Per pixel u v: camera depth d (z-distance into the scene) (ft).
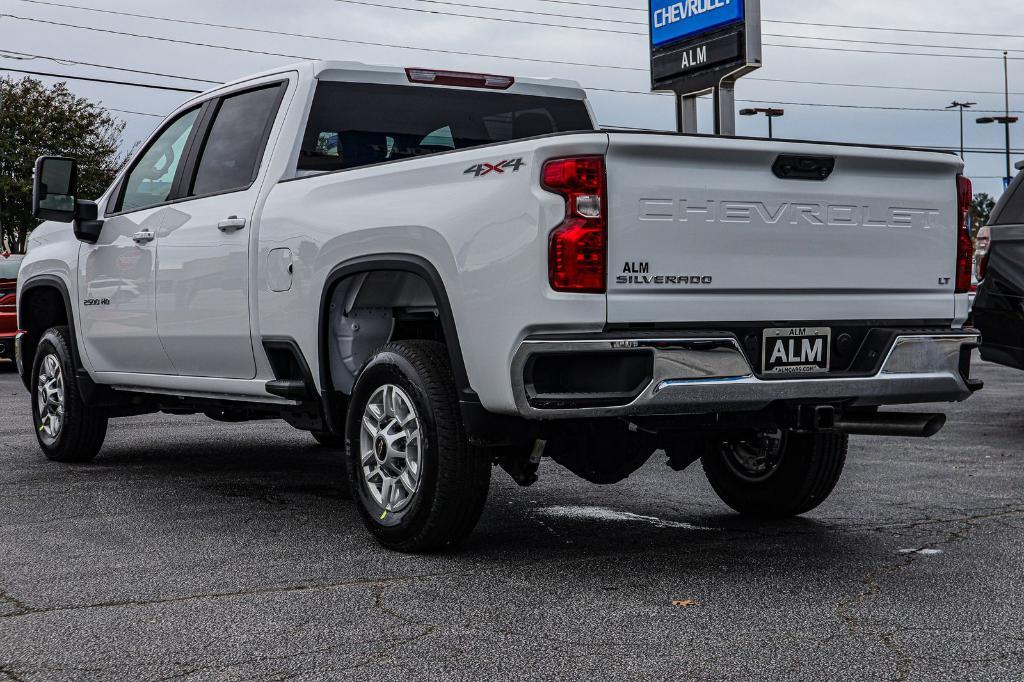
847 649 11.89
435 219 15.14
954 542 16.90
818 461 17.75
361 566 15.44
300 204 17.79
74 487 21.52
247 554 16.15
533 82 21.34
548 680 11.00
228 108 20.65
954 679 11.00
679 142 14.16
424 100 20.11
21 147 135.64
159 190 21.74
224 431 30.01
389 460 16.29
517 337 14.03
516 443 14.89
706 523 18.30
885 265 15.80
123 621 12.98
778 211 14.93
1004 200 29.07
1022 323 28.09
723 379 14.24
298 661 11.59
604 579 14.74
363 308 17.65
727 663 11.46
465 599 13.82
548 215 13.82
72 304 23.63
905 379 15.49
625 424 15.56
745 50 55.36
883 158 15.58
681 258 14.30
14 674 11.28
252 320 18.65
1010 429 29.99
